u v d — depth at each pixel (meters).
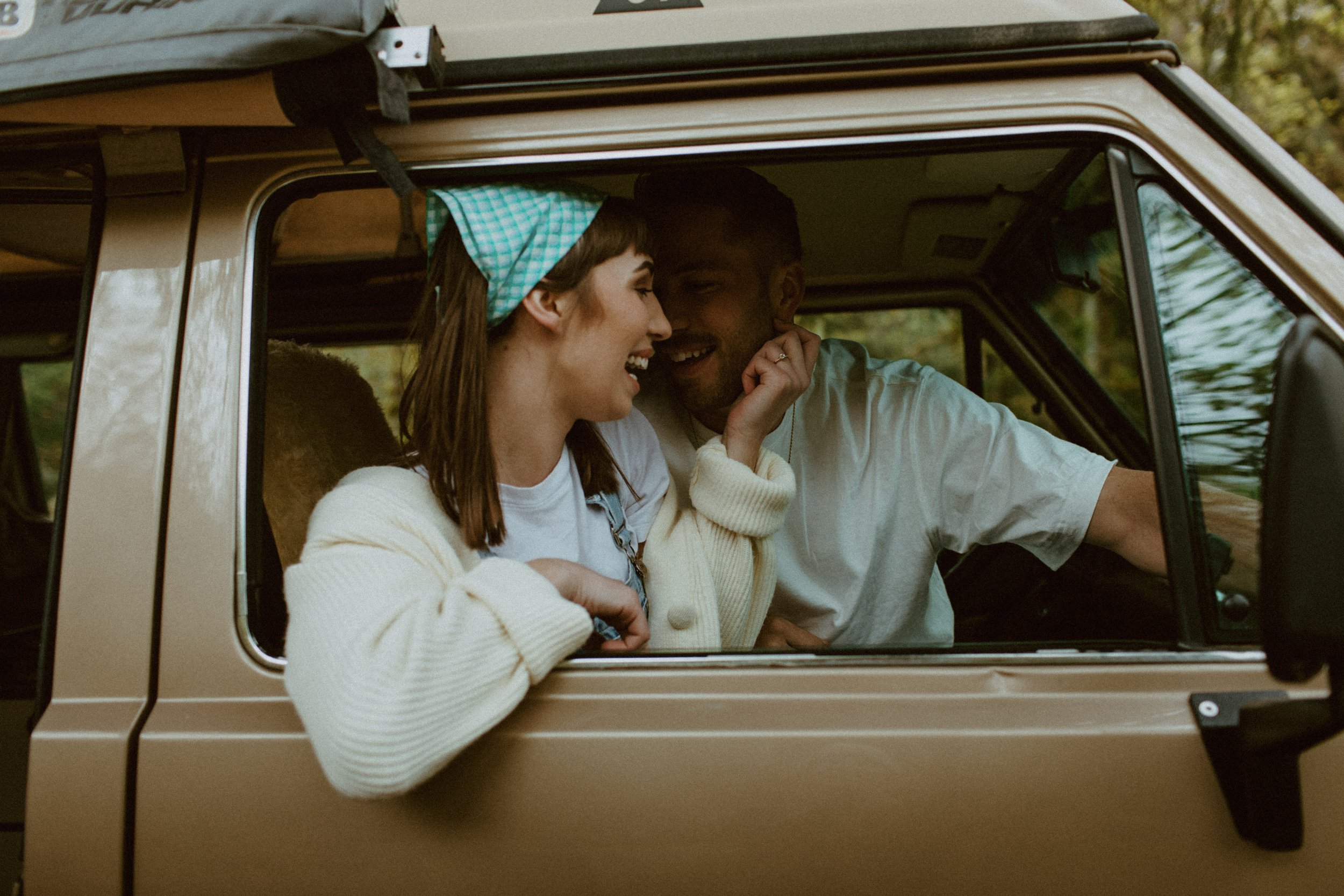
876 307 2.35
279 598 1.50
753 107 1.22
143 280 1.23
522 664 1.09
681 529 1.51
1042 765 1.08
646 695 1.13
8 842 1.62
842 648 1.19
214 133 1.25
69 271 2.29
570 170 1.23
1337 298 1.17
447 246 1.31
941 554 2.11
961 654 1.15
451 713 1.04
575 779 1.09
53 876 1.11
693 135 1.21
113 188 1.25
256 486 1.20
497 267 1.25
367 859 1.10
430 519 1.24
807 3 1.22
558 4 1.24
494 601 1.11
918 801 1.08
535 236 1.27
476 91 1.21
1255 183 1.20
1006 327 2.29
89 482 1.19
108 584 1.17
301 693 1.05
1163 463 1.19
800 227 2.04
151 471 1.19
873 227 2.04
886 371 1.80
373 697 1.01
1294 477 0.81
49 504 2.73
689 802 1.09
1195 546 1.17
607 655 1.17
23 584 2.52
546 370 1.34
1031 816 1.07
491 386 1.34
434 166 1.23
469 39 1.22
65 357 2.53
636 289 1.37
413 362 1.50
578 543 1.40
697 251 1.64
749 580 1.49
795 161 1.24
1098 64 1.21
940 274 2.28
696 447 1.79
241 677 1.15
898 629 1.75
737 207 1.64
